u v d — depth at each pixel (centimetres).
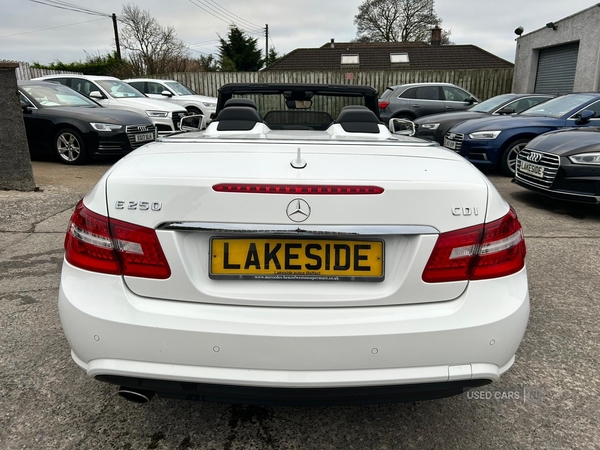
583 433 196
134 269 159
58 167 802
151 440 191
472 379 161
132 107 1040
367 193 156
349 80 1848
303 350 154
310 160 173
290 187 155
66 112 816
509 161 762
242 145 197
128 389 171
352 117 285
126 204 159
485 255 162
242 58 4591
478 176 174
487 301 162
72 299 163
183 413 208
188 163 170
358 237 159
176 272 158
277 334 153
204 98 1368
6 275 354
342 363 155
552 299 320
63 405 210
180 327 155
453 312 159
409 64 2695
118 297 160
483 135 762
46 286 335
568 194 525
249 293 159
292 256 159
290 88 360
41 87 878
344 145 202
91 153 812
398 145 206
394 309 160
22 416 202
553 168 538
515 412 209
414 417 207
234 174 160
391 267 161
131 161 176
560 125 739
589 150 515
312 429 200
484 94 1852
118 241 159
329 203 155
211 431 197
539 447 188
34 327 276
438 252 159
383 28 4025
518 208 578
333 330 154
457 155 200
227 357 155
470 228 160
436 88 1373
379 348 155
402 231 156
